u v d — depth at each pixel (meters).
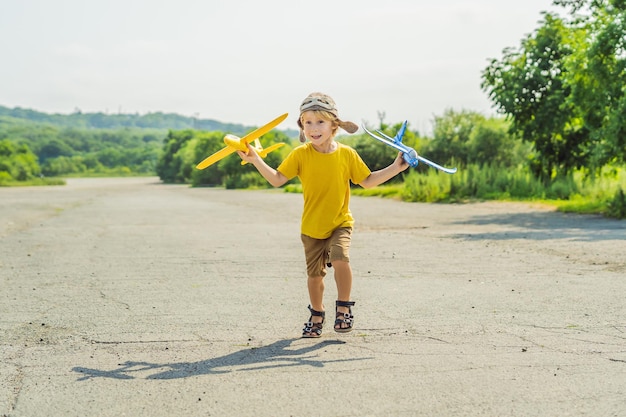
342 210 4.89
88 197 38.81
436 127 38.16
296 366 4.21
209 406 3.52
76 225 16.70
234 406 3.51
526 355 4.39
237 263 9.20
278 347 4.71
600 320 5.40
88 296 6.86
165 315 5.86
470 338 4.88
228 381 3.93
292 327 5.34
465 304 6.15
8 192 51.47
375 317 5.64
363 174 4.90
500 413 3.34
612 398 3.53
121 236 13.47
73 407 3.55
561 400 3.51
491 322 5.39
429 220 16.75
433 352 4.50
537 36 26.36
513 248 10.36
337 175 4.79
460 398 3.56
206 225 16.20
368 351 4.55
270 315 5.81
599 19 19.97
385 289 7.00
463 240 11.69
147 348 4.75
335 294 6.76
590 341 4.74
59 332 5.28
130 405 3.56
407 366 4.17
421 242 11.49
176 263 9.28
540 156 27.20
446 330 5.14
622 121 17.92
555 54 26.03
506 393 3.63
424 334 5.02
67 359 4.50
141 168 186.62
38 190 59.00
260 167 4.70
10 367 4.32
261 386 3.82
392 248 10.63
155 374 4.11
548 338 4.84
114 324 5.54
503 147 36.22
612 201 17.17
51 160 179.50
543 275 7.75
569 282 7.24
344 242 4.82
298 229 14.85
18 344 4.92
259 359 4.40
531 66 26.05
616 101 18.53
